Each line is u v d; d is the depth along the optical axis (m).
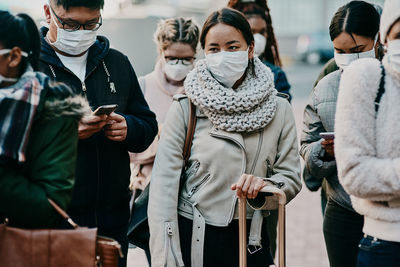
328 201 3.89
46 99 2.71
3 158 2.60
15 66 2.69
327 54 35.50
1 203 2.64
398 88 2.76
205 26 3.49
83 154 3.45
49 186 2.69
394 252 2.79
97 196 3.51
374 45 3.73
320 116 3.79
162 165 3.46
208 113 3.41
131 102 3.84
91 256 2.69
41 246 2.67
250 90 3.39
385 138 2.75
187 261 3.45
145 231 3.77
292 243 6.59
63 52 3.52
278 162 3.47
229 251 3.39
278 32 44.75
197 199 3.40
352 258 3.79
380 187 2.71
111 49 3.73
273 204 3.33
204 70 3.45
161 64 4.74
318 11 44.56
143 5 15.85
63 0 3.30
